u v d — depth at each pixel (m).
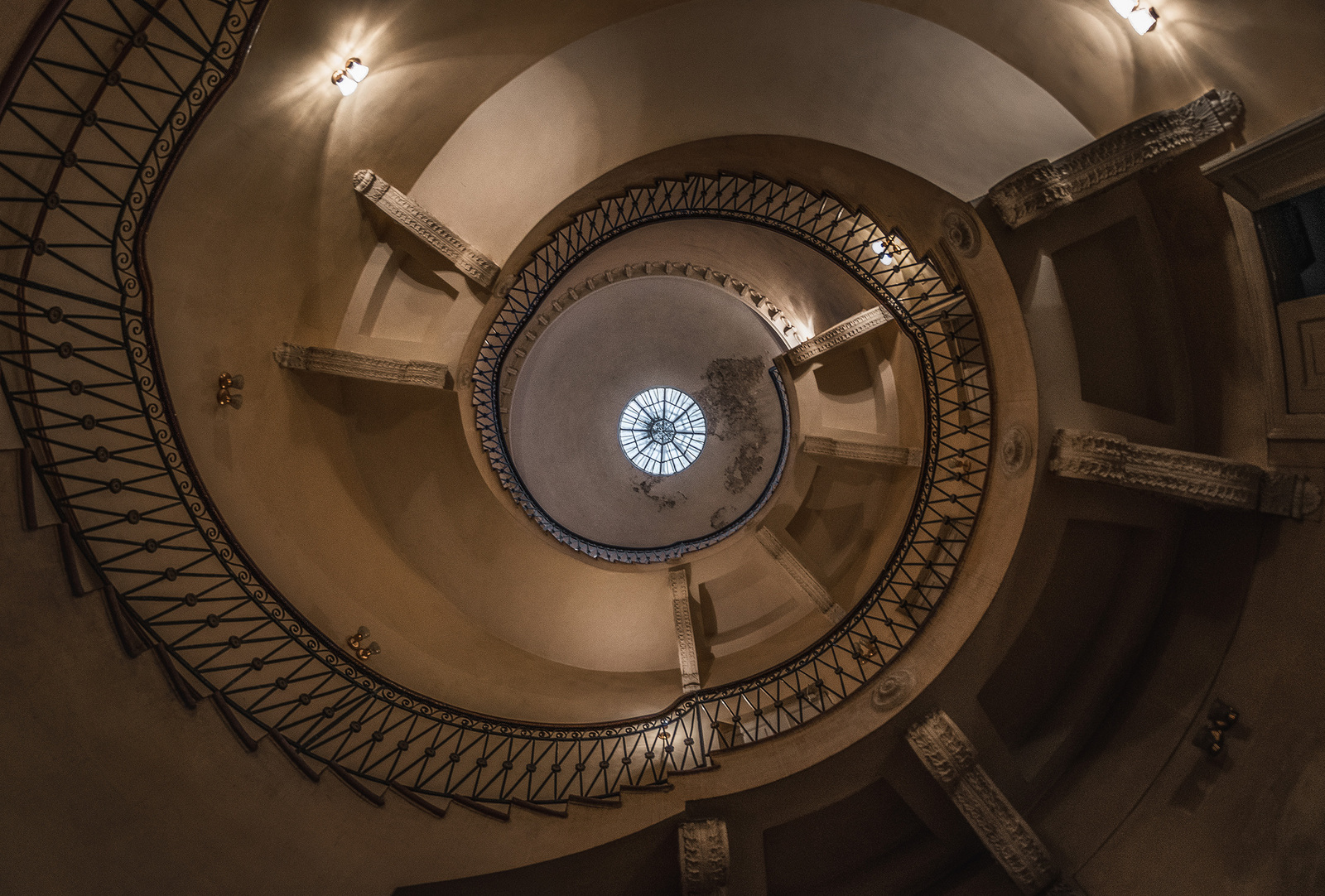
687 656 13.59
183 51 7.16
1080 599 9.30
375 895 7.36
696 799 8.87
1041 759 9.16
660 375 17.72
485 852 8.08
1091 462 8.18
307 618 9.32
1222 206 7.48
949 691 8.90
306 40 8.13
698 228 14.48
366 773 8.18
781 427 16.72
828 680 11.98
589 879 8.66
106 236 6.84
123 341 6.75
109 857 5.61
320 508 10.61
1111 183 7.22
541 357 16.11
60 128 6.24
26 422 6.18
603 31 8.84
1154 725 8.70
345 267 10.35
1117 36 6.77
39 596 5.58
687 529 17.30
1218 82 6.68
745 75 9.23
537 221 10.60
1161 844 7.88
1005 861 8.20
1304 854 6.77
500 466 13.60
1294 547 7.81
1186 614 8.91
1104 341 8.72
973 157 8.26
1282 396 7.75
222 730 6.72
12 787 5.14
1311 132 6.08
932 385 10.84
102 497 7.10
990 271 8.44
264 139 8.59
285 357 10.11
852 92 8.75
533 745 10.02
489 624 12.92
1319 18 5.75
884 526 14.41
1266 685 7.79
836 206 11.38
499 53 9.01
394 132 9.53
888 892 9.29
